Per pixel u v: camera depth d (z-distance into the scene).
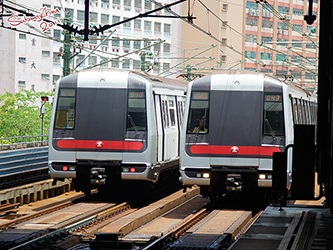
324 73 22.75
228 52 153.75
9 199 34.53
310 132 19.53
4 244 21.84
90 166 33.94
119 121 33.53
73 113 33.81
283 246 18.30
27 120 103.62
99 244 23.00
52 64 140.12
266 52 159.75
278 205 27.84
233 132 31.41
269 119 31.27
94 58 142.62
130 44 151.00
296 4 165.62
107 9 146.62
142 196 37.47
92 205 33.31
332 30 22.53
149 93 33.66
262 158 31.09
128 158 33.38
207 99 31.81
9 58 134.12
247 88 31.50
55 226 26.12
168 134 37.44
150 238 25.09
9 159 36.91
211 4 153.12
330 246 18.41
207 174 31.56
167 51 158.12
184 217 31.94
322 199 36.03
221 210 31.81
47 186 38.66
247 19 156.38
